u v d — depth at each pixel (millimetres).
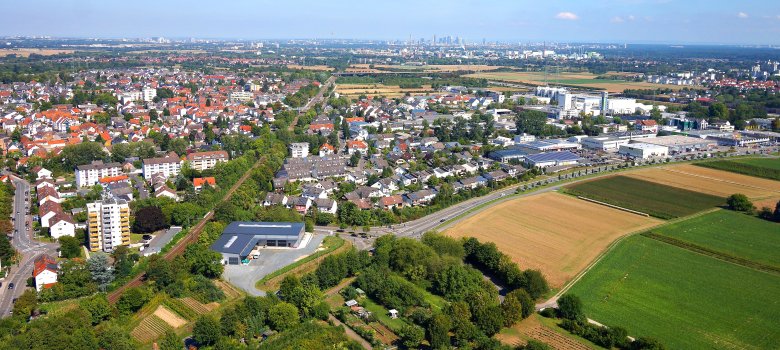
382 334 182125
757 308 199875
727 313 196000
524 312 190250
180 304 195250
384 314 195750
